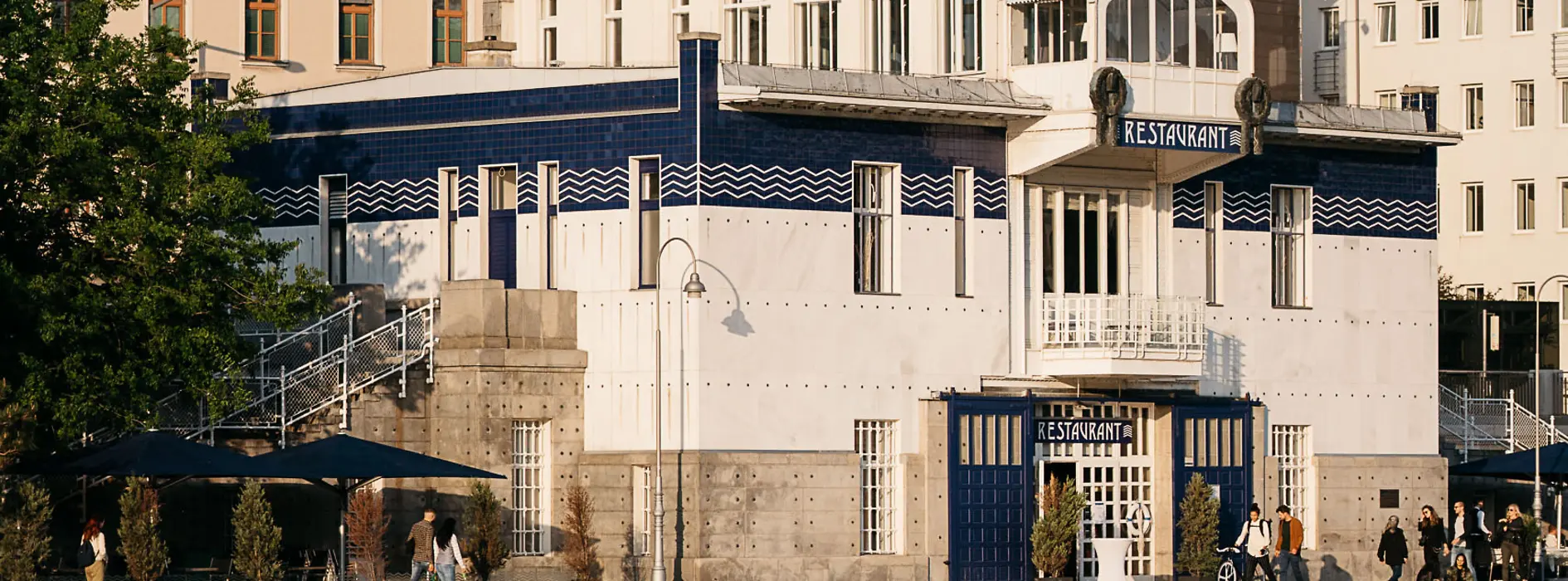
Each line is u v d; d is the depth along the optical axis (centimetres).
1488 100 10738
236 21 8956
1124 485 7106
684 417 6481
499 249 6831
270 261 6425
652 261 6581
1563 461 7312
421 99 6931
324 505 6619
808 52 7425
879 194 6769
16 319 5997
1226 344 7231
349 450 5906
